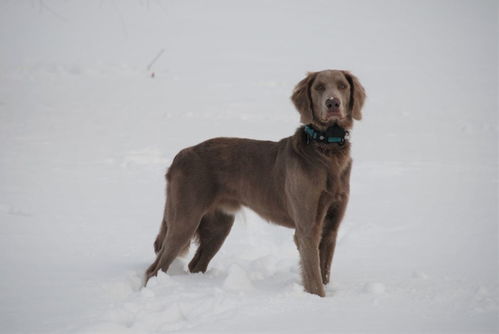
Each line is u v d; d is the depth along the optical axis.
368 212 9.95
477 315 5.25
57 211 9.86
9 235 8.40
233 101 22.92
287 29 46.16
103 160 13.91
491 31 46.38
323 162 6.40
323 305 5.59
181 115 19.97
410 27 48.19
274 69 31.53
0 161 13.69
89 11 48.47
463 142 16.30
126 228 9.04
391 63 33.75
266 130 17.52
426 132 17.67
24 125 18.06
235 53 36.56
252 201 7.21
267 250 8.30
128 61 32.88
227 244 8.62
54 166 13.29
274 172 6.97
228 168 7.26
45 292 6.04
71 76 28.06
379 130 17.94
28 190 11.22
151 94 24.16
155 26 45.28
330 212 6.66
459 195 11.01
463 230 8.88
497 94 24.81
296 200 6.52
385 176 12.53
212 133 16.97
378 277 6.73
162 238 7.48
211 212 7.50
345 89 6.67
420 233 8.76
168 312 5.30
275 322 5.05
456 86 26.84
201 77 28.70
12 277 6.54
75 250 7.84
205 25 46.53
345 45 40.06
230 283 6.19
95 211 9.95
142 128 17.78
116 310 5.37
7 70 28.83
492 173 12.80
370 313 5.33
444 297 5.80
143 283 6.77
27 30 40.97
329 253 6.74
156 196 11.05
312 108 6.70
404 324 4.98
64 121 18.80
